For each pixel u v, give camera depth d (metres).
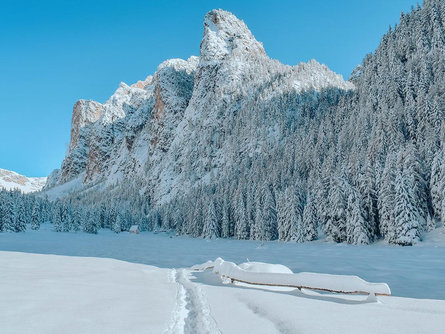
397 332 5.74
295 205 67.44
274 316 7.14
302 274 11.44
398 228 46.06
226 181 123.75
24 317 6.41
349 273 19.77
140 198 199.25
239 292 10.66
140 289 11.43
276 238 77.88
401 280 16.59
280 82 191.50
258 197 84.56
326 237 62.00
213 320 6.99
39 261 21.50
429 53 102.94
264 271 13.28
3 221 86.44
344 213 55.78
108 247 52.88
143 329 6.13
